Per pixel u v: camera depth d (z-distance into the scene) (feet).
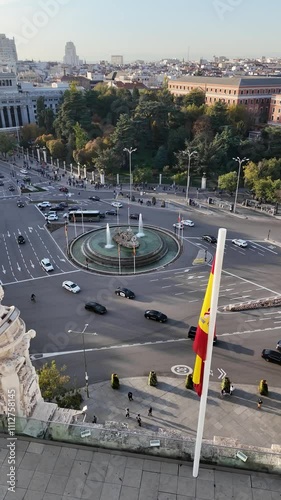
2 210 358.43
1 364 54.44
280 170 395.96
